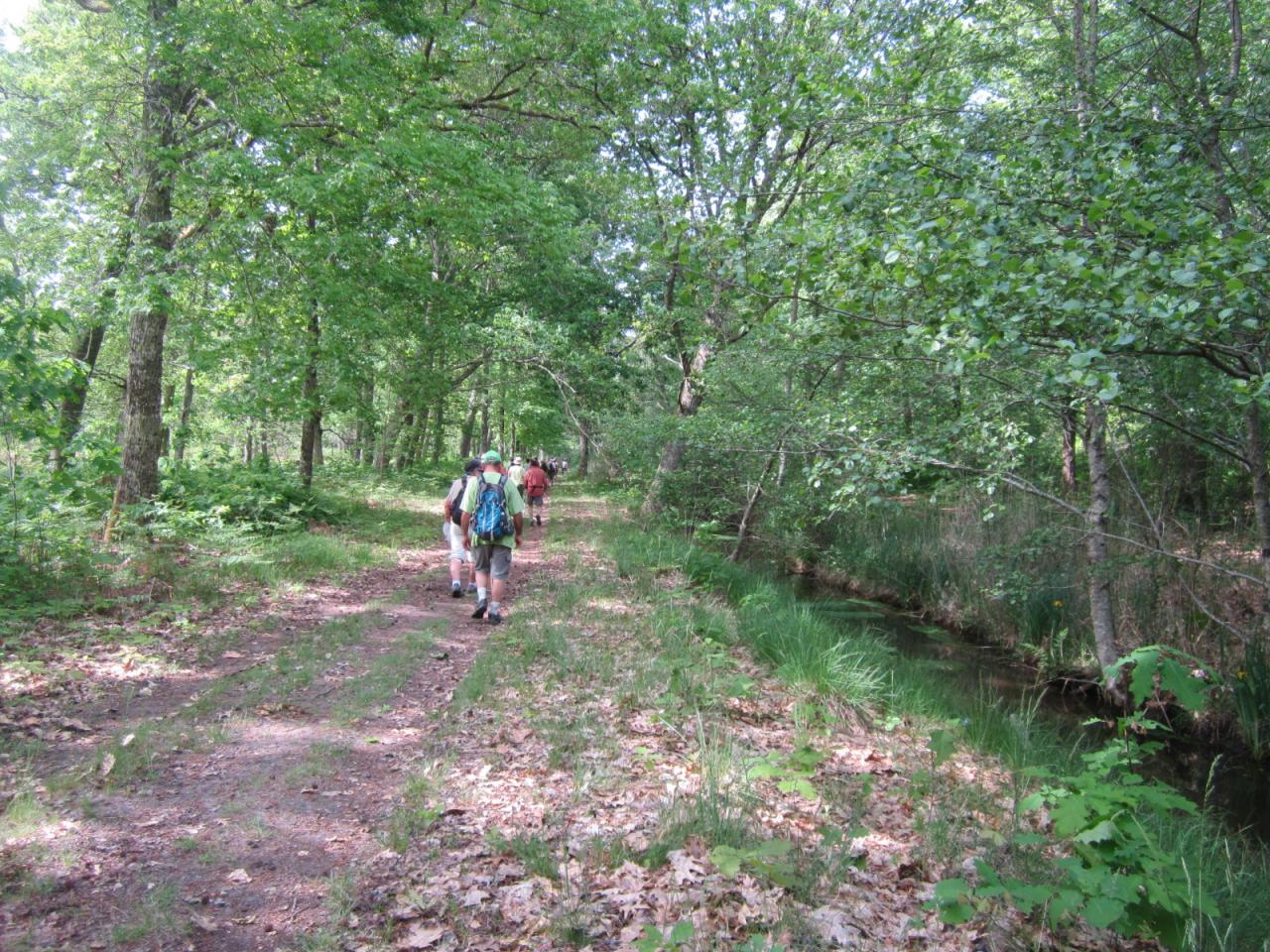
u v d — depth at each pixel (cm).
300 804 386
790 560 1711
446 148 1216
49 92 1332
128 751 427
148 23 1009
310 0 1185
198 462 1611
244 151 1103
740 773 447
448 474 2650
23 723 462
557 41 1455
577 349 2036
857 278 528
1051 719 836
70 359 781
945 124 610
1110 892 281
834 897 321
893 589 1405
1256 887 402
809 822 403
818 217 607
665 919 298
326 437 4684
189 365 1312
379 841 351
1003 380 717
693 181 1040
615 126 1587
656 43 1494
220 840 346
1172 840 442
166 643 656
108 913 286
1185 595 920
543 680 612
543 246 1479
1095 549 881
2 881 300
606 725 518
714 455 1534
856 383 937
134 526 951
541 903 307
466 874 328
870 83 691
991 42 1016
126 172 1205
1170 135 529
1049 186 493
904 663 870
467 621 828
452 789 409
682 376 1912
